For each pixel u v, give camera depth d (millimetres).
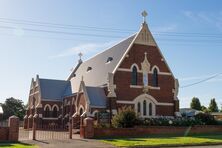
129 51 51906
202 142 32812
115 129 38156
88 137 36188
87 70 63906
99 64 59750
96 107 49562
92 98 50344
